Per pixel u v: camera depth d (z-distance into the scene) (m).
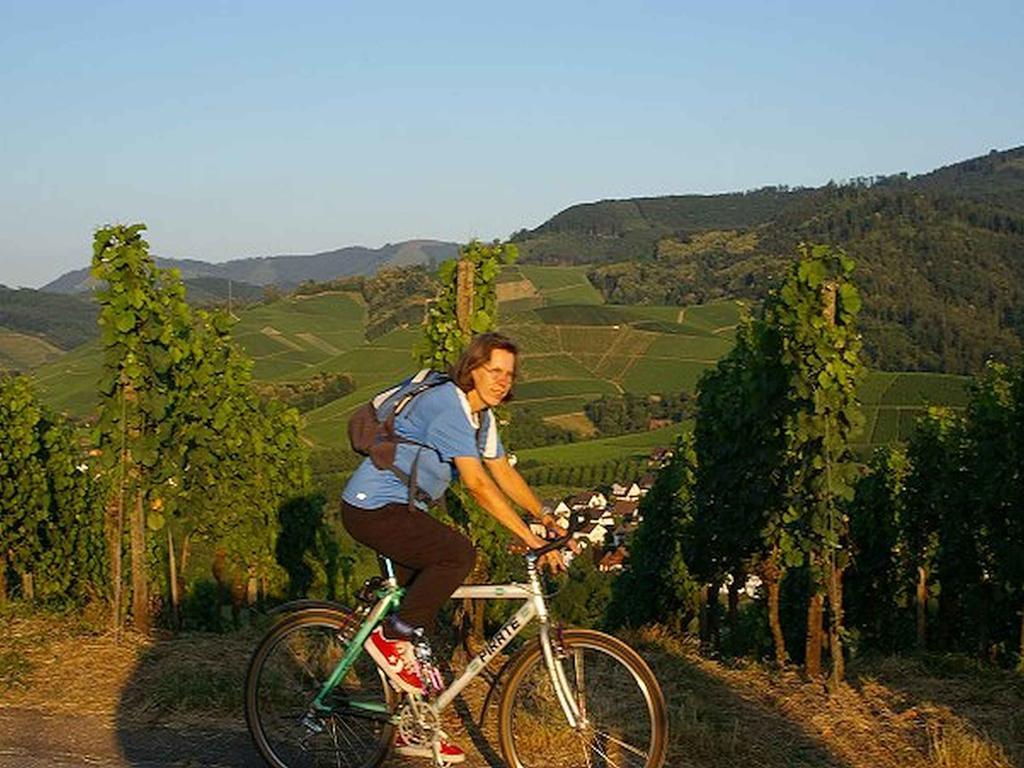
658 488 15.80
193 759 5.38
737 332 12.41
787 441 8.99
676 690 6.91
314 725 5.18
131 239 8.12
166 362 8.20
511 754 4.98
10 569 12.41
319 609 5.25
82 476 13.19
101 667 6.68
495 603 8.16
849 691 6.96
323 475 48.25
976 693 6.86
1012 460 12.38
